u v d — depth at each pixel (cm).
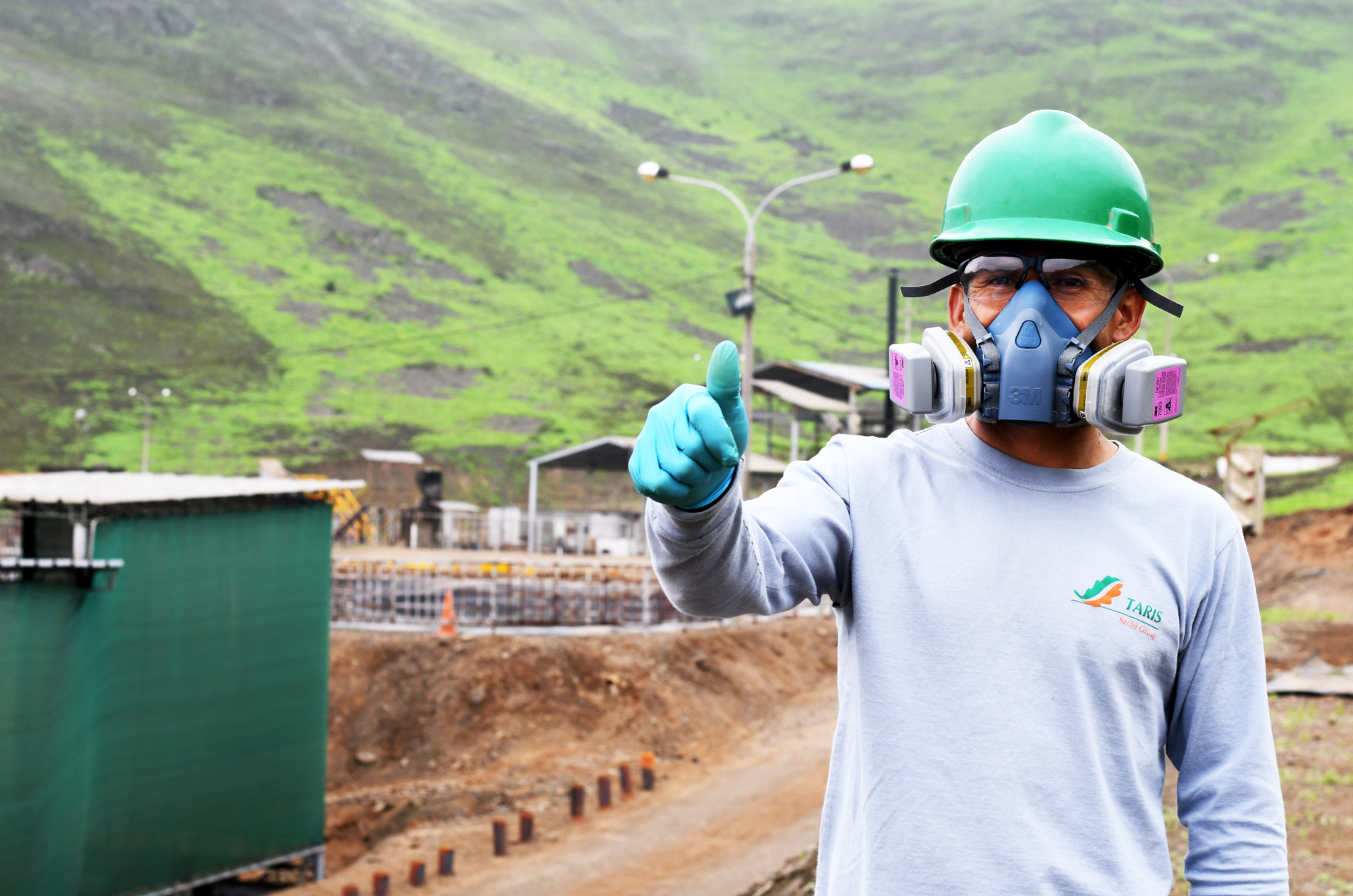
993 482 187
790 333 13125
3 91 15888
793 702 1928
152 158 15100
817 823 1310
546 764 1608
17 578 968
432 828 1376
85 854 1052
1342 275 13512
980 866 168
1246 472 2995
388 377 10456
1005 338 186
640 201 17638
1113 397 177
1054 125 194
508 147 18712
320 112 18062
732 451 143
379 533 4572
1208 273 14300
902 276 15600
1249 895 181
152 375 9700
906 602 180
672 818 1363
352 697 1780
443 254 14112
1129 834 175
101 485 1234
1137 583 179
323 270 13038
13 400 8719
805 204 18450
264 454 8381
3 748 949
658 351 12144
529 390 10531
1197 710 188
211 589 1172
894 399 196
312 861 1284
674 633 1978
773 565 175
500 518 4484
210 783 1172
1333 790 891
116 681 1084
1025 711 173
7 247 11331
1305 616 2050
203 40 19750
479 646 1828
